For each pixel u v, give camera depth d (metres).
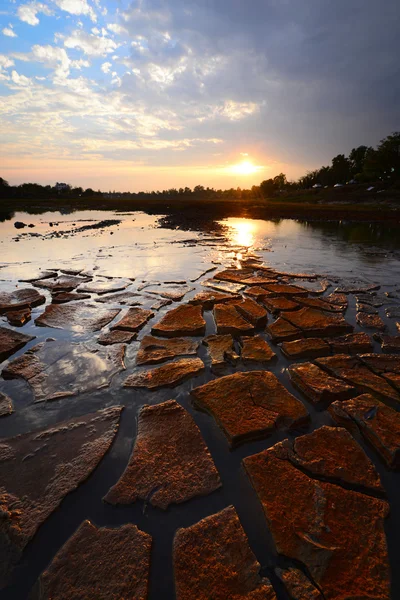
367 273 9.30
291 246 14.24
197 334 5.15
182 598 1.79
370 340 5.00
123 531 2.18
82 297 6.90
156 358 4.34
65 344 4.78
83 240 16.17
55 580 1.90
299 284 8.09
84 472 2.61
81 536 2.15
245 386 3.64
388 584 1.87
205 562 1.97
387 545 2.07
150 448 2.84
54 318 5.75
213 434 3.05
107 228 22.36
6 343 4.77
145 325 5.49
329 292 7.55
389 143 55.12
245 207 39.09
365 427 3.04
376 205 36.97
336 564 1.95
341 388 3.62
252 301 6.46
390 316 6.05
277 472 2.58
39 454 2.79
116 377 3.94
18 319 5.57
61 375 3.98
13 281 8.23
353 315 6.10
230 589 1.83
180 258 11.34
